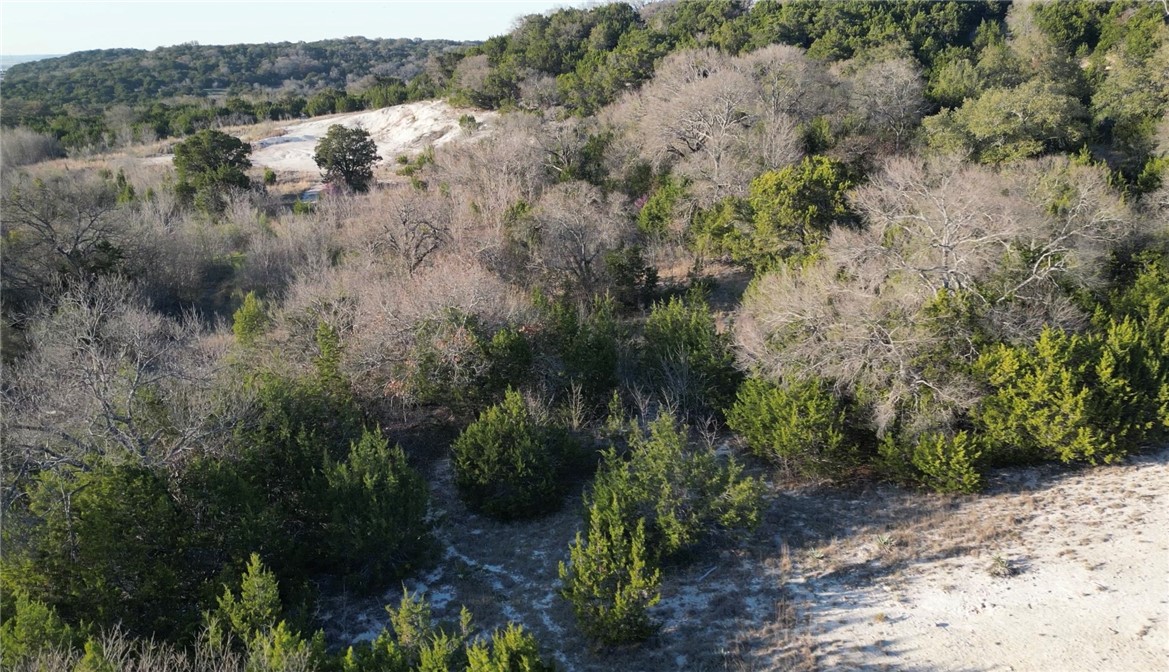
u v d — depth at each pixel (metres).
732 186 33.19
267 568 14.42
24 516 14.09
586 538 17.72
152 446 16.75
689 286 30.91
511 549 17.89
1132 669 12.44
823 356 19.89
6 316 28.97
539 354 23.22
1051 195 25.53
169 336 25.83
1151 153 32.50
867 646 13.66
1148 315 21.44
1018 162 30.55
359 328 23.11
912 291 20.05
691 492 16.42
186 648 13.15
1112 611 13.82
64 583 13.47
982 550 16.08
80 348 20.52
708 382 22.17
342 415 19.48
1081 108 35.19
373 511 15.84
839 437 18.47
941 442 17.95
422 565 16.98
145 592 13.62
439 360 21.91
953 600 14.63
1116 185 29.55
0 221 30.97
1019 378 18.44
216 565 15.01
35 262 30.95
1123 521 16.42
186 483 15.94
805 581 15.74
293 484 17.47
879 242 22.75
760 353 21.23
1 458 15.69
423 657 11.29
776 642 13.98
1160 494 17.25
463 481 19.16
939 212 22.12
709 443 19.73
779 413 19.20
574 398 22.03
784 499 18.94
